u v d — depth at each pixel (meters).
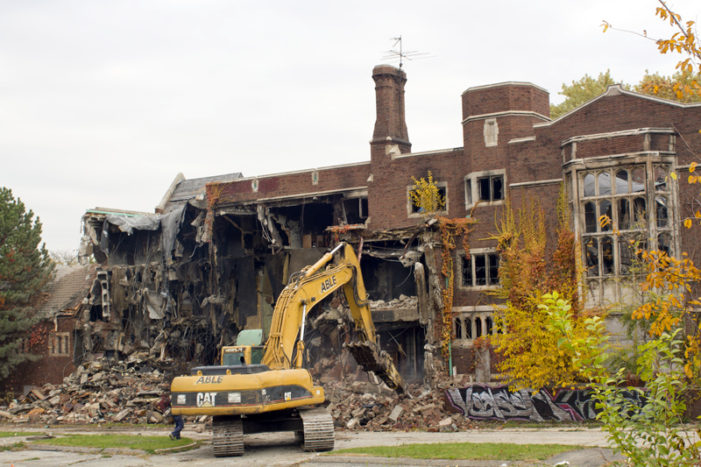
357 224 43.88
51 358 52.94
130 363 49.47
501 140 38.53
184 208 48.38
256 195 46.56
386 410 33.59
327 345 41.59
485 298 37.78
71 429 37.47
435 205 40.28
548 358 31.64
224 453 23.48
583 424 30.34
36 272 53.34
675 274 13.71
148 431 35.06
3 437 30.86
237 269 47.00
